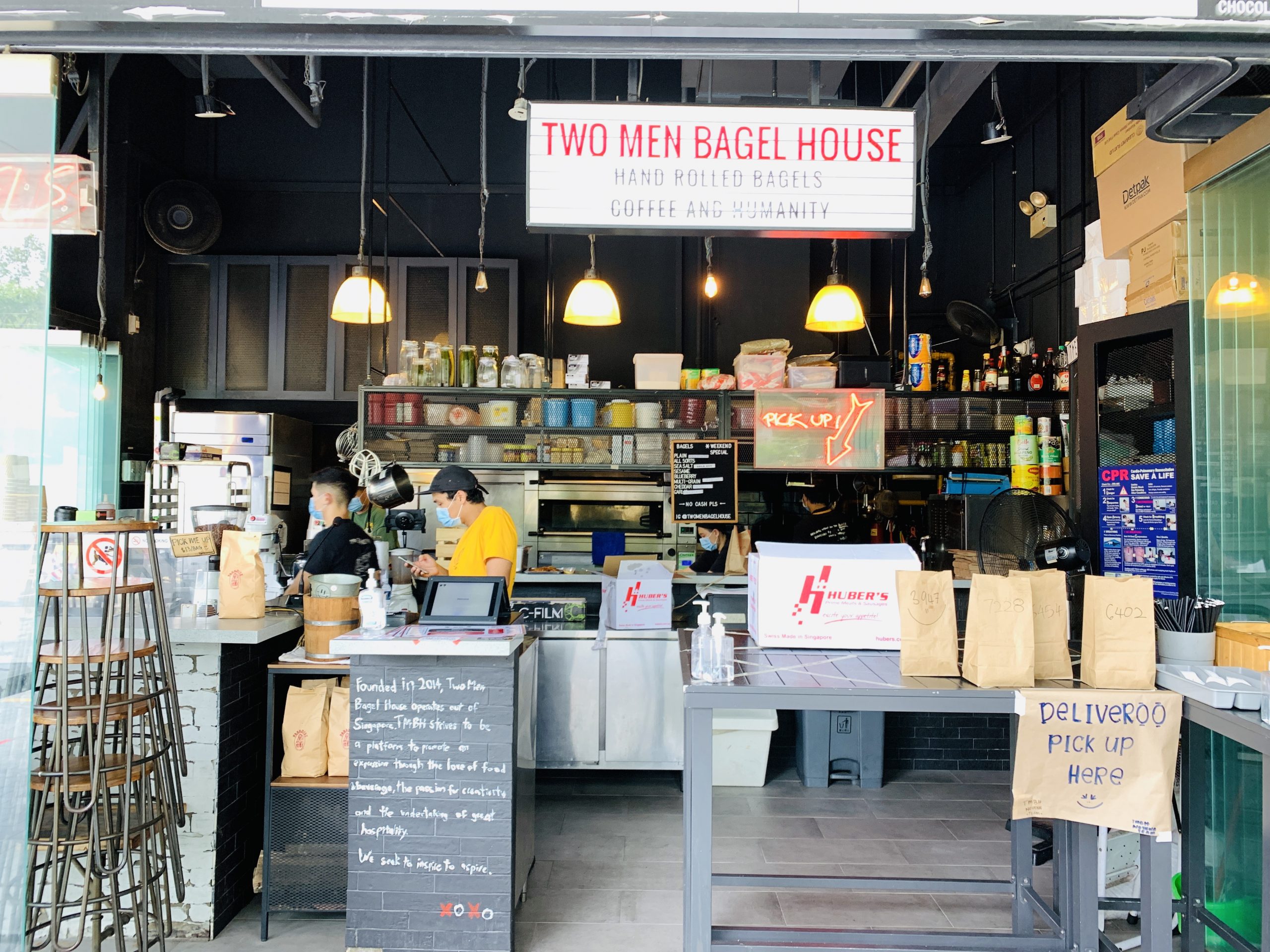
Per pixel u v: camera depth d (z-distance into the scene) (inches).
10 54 82.7
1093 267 147.6
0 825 87.2
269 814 122.9
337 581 127.4
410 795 114.0
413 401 240.1
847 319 204.8
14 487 87.4
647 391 242.2
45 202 86.2
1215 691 86.9
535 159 101.8
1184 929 102.4
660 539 262.1
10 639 87.9
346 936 114.0
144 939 106.7
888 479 271.0
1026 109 249.1
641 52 78.7
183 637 119.6
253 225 289.9
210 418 252.7
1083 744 91.6
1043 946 103.9
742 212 102.7
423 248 289.7
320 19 74.4
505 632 116.3
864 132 103.0
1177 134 110.2
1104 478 146.0
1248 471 108.8
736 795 178.9
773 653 111.5
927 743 198.5
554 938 118.3
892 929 121.7
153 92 269.0
